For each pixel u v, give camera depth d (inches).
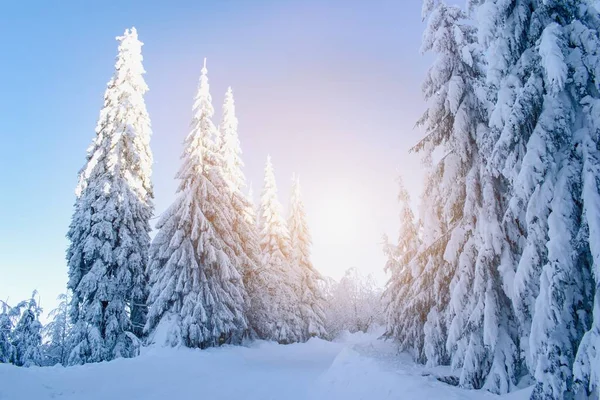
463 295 457.1
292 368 706.8
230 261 949.8
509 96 343.9
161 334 763.4
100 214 804.6
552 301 278.7
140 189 915.4
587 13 308.0
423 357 610.2
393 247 1088.8
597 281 255.0
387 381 369.7
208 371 626.5
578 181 289.0
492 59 355.6
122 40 964.0
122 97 926.4
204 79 995.3
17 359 706.2
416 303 614.5
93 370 478.3
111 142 872.9
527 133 345.1
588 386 261.4
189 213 880.3
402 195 1075.3
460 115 499.5
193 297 807.1
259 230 1493.6
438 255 568.7
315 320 1362.0
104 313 784.9
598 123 281.1
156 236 860.0
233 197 1121.4
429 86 564.1
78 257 808.9
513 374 387.2
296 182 1647.4
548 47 288.5
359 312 1847.9
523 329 378.9
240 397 441.4
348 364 478.6
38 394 366.6
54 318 1002.1
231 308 925.8
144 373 522.6
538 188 309.9
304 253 1550.2
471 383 407.5
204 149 962.1
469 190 474.0
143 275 861.8
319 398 425.7
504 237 415.2
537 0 338.6
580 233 273.0
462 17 548.7
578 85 290.0
